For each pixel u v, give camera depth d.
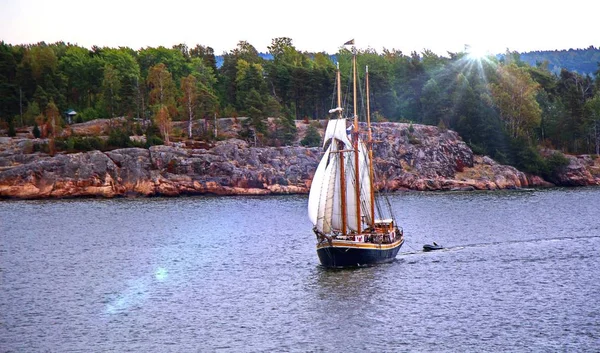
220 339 65.62
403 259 97.69
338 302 75.81
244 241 118.25
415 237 118.44
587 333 64.75
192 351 62.72
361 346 62.72
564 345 61.94
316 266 94.56
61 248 113.75
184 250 110.62
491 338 63.97
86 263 101.25
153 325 70.31
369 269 90.94
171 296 81.19
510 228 128.00
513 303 74.44
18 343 65.75
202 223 140.88
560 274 87.38
